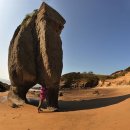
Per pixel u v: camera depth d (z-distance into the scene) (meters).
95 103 16.31
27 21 16.67
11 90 17.19
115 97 19.84
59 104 17.08
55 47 15.56
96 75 70.25
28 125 10.41
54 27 16.06
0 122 11.06
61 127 9.91
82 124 10.08
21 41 15.99
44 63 15.28
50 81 14.98
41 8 15.96
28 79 16.11
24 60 15.90
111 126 9.32
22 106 15.42
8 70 16.84
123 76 59.72
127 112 10.76
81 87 64.75
